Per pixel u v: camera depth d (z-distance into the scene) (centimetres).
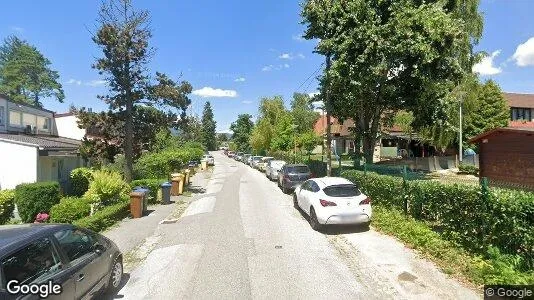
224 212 1530
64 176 2317
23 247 488
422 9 1811
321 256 902
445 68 1933
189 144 6419
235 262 865
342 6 1931
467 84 3034
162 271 816
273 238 1084
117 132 2272
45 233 544
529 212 692
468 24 2775
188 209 1662
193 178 3372
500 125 4103
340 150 5491
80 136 3169
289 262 859
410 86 2072
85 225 1137
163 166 2420
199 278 767
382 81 2053
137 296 684
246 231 1177
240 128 9956
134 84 2222
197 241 1065
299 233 1143
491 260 739
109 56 2145
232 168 5050
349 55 1877
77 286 557
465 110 3353
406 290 680
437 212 1000
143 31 2181
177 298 671
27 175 1838
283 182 2216
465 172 3098
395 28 1791
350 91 1986
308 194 1302
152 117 2312
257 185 2686
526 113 5572
